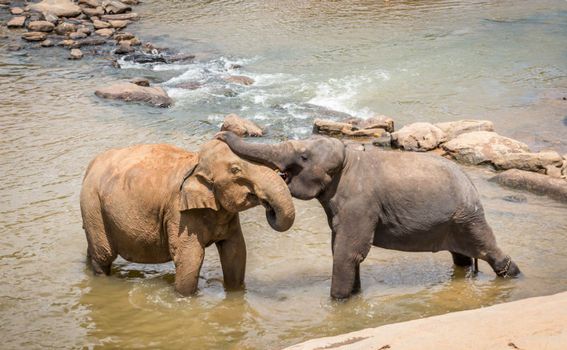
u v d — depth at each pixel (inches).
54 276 358.3
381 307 326.0
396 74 719.7
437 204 319.9
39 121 597.0
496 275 345.4
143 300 336.8
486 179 471.2
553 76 708.7
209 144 310.7
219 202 309.7
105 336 309.4
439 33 874.1
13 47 836.0
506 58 767.7
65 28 905.5
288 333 309.0
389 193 319.3
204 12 1023.0
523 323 228.2
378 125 565.9
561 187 437.4
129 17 980.6
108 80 720.3
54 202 441.1
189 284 329.1
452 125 545.6
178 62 786.2
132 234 331.3
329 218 327.0
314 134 565.0
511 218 408.8
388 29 899.4
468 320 238.4
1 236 397.7
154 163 331.9
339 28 911.0
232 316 322.3
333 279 327.9
